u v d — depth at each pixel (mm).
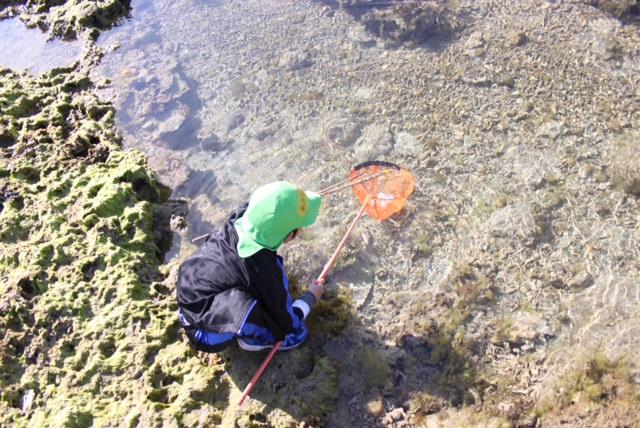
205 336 3268
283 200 3055
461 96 5195
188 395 3354
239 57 6133
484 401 3273
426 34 5910
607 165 4406
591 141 4613
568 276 3828
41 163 4961
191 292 3221
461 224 4211
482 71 5402
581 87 5082
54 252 4184
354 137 4996
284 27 6453
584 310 3639
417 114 5098
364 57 5848
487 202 4316
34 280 3998
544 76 5242
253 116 5418
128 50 6430
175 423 3246
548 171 4449
